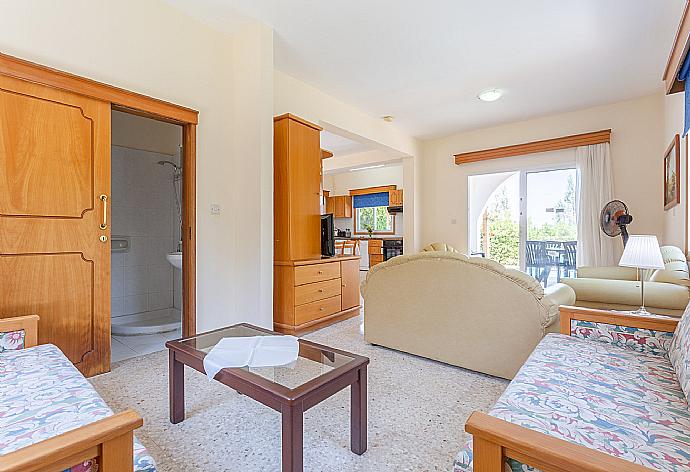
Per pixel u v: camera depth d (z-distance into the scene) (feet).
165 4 8.70
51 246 6.84
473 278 7.49
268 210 9.57
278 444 5.04
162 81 8.63
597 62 11.07
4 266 6.31
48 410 3.38
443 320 8.00
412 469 4.55
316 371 4.62
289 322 10.77
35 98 6.62
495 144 17.57
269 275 9.58
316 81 12.50
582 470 2.06
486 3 8.32
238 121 10.02
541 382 4.03
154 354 8.93
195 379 7.29
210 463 4.61
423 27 9.29
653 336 5.08
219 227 9.82
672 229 12.02
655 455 2.73
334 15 8.89
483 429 2.44
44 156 6.73
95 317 7.43
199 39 9.41
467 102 14.37
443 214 19.45
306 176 11.66
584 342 5.49
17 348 5.30
